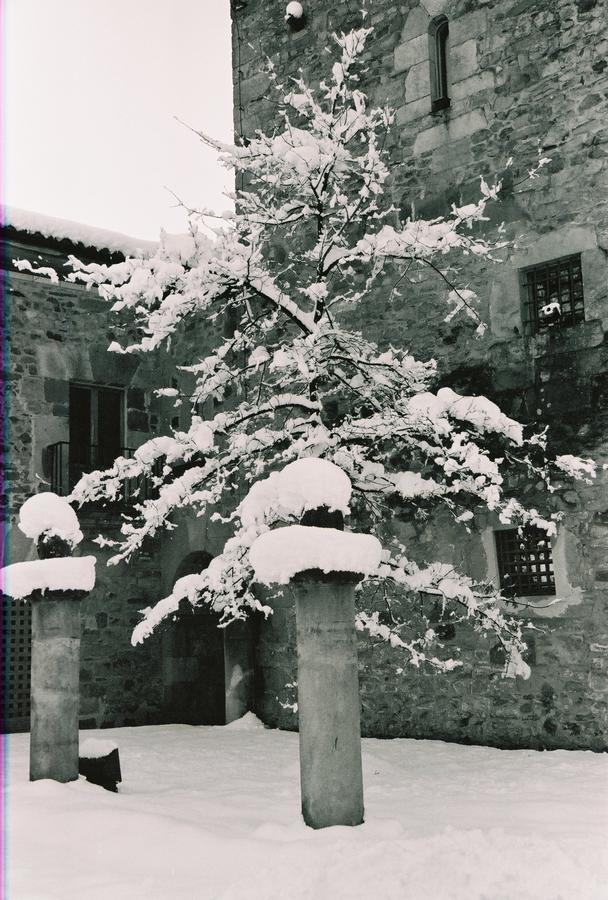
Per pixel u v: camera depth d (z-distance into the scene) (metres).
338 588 5.21
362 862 4.38
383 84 10.45
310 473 5.40
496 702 8.82
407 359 8.61
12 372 11.77
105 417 12.89
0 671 11.43
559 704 8.37
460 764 7.68
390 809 5.66
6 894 4.19
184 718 12.40
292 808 5.75
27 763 7.68
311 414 8.53
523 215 9.10
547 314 9.01
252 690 11.34
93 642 12.09
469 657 9.07
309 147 8.52
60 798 5.80
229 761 8.20
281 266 11.24
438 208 9.85
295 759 8.30
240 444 8.28
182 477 8.29
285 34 11.55
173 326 8.62
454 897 3.97
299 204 8.86
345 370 9.41
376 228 10.37
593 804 5.55
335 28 11.02
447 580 8.04
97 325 12.66
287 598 11.05
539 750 8.39
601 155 8.63
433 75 10.09
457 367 9.50
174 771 7.65
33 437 11.84
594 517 8.30
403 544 9.63
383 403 8.80
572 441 8.54
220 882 4.32
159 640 12.73
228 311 12.20
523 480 8.81
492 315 9.27
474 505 9.18
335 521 5.43
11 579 6.45
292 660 10.95
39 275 12.10
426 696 9.38
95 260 12.33
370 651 9.91
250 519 7.33
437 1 9.99
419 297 9.93
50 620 6.45
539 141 9.06
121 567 12.50
